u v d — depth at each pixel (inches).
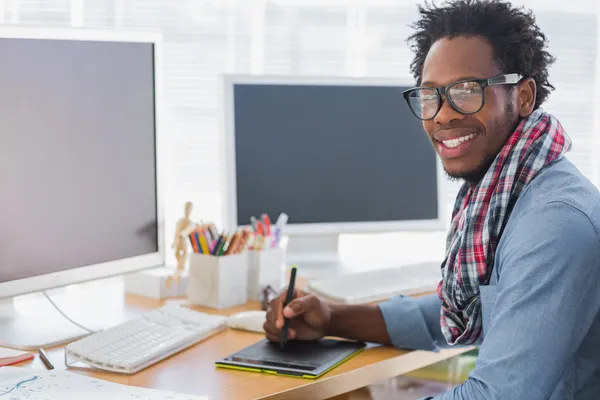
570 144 49.3
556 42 107.3
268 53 96.0
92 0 88.8
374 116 82.4
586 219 42.4
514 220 45.6
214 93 94.0
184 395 43.5
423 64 53.7
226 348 55.4
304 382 48.3
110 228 61.6
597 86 109.4
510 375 41.1
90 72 59.6
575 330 41.4
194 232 67.6
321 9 97.3
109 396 42.7
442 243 103.7
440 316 55.7
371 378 52.9
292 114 80.0
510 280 42.9
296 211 80.3
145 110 64.6
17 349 53.6
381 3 99.3
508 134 48.4
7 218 53.9
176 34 92.4
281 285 72.0
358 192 82.1
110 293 71.5
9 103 53.8
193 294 67.6
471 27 48.0
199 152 94.0
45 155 56.3
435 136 49.4
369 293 68.7
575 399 45.1
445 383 75.1
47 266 56.6
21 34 54.4
